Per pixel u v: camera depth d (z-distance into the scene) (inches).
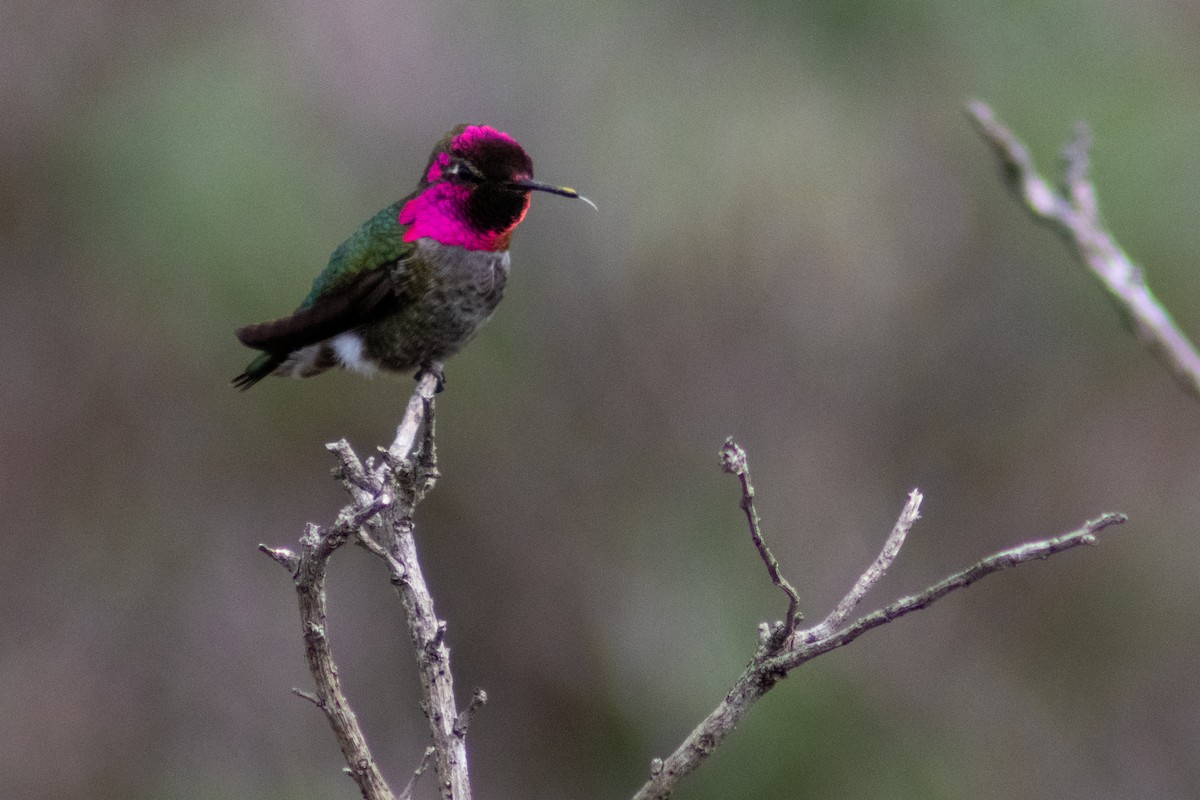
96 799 491.8
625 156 461.1
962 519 553.3
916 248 499.8
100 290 483.8
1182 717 528.7
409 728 513.0
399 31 482.0
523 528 511.2
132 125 421.7
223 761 502.9
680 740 470.3
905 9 418.0
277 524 515.5
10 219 490.9
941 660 533.3
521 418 500.7
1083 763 522.3
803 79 433.4
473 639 508.7
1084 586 553.0
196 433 506.3
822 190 437.7
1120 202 413.4
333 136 450.9
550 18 463.2
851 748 431.2
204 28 457.4
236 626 519.8
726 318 509.7
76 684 506.6
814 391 533.3
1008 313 534.6
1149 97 421.1
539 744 500.1
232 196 403.9
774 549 521.3
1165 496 553.3
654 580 498.9
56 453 512.4
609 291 497.7
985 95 422.3
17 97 480.4
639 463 516.4
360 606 526.9
